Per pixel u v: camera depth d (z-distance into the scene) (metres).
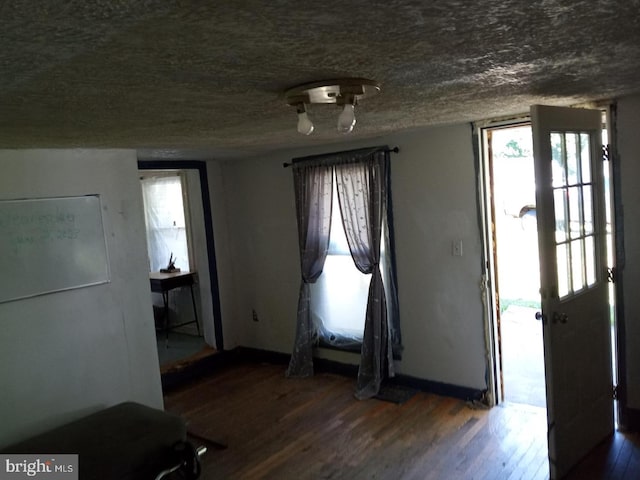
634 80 2.26
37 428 2.78
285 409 3.87
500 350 3.69
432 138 3.70
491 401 3.63
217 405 4.06
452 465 2.91
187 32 1.06
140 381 3.28
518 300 6.33
